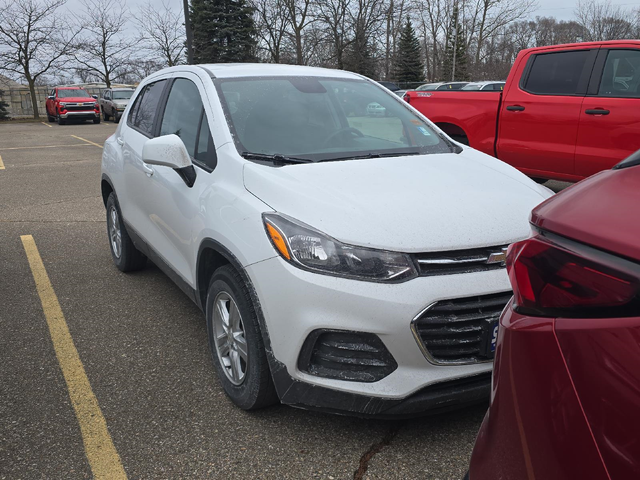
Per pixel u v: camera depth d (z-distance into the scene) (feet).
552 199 4.32
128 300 14.02
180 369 10.55
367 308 7.25
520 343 3.84
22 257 17.78
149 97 14.39
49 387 9.98
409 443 8.16
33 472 7.73
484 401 7.83
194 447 8.21
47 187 30.76
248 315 8.30
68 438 8.48
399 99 12.94
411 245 7.47
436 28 196.95
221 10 139.13
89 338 11.94
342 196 8.30
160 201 11.76
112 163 15.17
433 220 7.86
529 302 3.87
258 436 8.43
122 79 149.07
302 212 8.02
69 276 15.89
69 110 94.48
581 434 3.41
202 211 9.64
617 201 3.80
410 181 8.99
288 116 10.91
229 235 8.62
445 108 24.52
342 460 7.84
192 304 13.74
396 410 7.43
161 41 140.56
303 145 10.35
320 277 7.45
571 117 20.04
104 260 17.35
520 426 3.84
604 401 3.30
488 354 7.50
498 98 22.50
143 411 9.17
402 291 7.25
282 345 7.74
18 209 25.05
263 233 8.04
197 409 9.19
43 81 139.64
